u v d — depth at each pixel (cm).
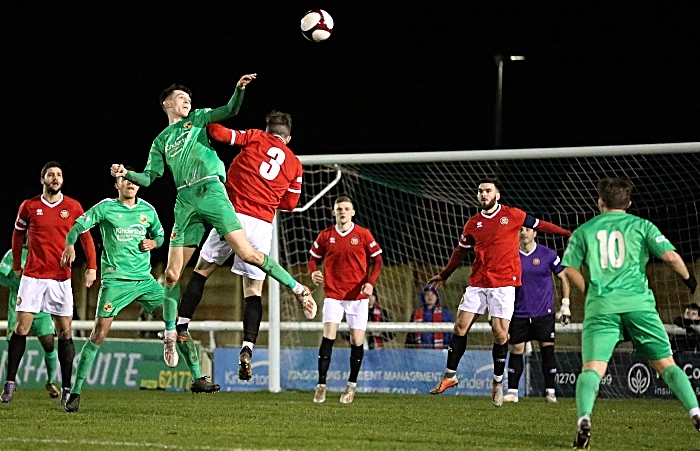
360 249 2423
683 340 2823
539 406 2358
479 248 2314
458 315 2347
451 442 1446
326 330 2420
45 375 3125
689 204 2930
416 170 3162
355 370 2423
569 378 2852
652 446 1457
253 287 1861
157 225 2156
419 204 3170
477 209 3089
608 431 1681
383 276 3225
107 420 1747
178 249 1761
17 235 2247
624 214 1438
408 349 2975
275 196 1825
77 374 1950
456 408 2227
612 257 1410
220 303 3841
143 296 2125
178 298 1895
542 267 2556
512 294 2305
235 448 1319
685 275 1395
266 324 3391
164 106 1811
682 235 2970
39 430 1555
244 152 1814
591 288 1417
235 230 1703
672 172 2938
